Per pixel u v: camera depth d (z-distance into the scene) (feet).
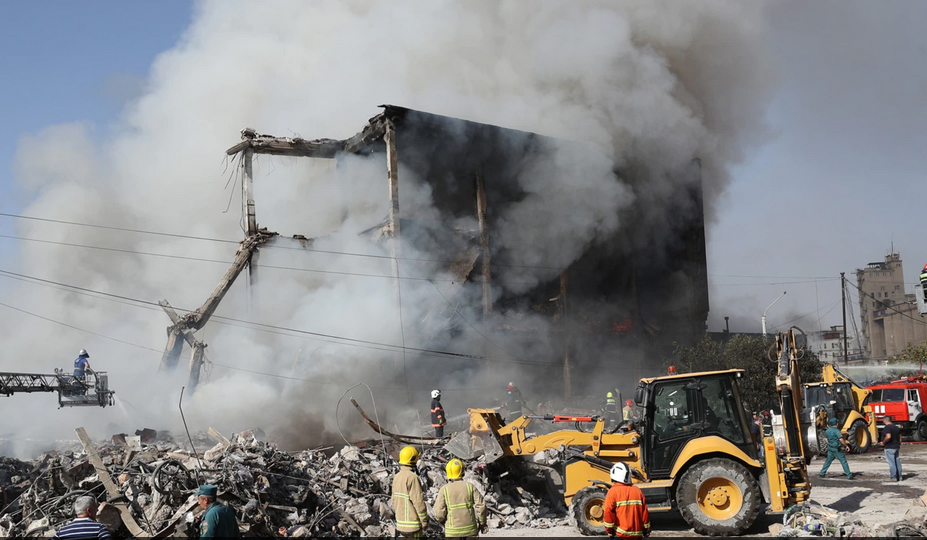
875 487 52.75
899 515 40.50
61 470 38.55
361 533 38.19
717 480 38.75
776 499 38.47
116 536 33.30
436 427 65.82
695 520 38.47
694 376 40.81
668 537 38.63
